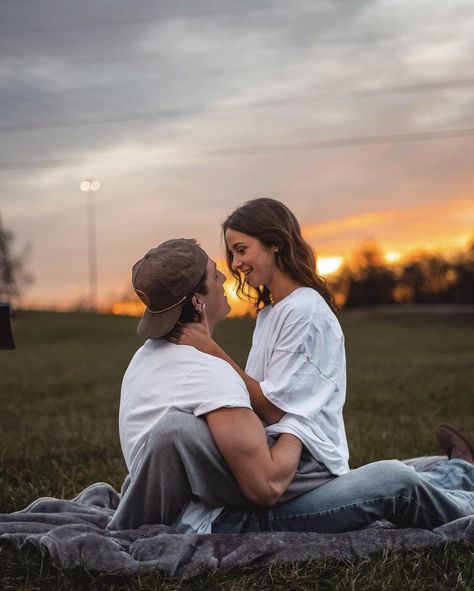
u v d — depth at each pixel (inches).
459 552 124.8
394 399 396.5
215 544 120.0
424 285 2242.9
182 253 123.5
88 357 824.3
